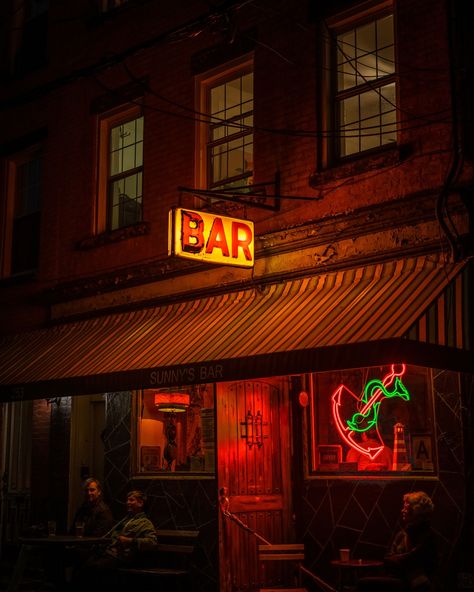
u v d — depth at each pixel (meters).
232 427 10.78
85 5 15.03
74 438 13.95
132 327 12.60
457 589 8.75
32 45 16.20
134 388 10.73
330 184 10.58
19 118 16.00
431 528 9.02
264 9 11.77
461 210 9.02
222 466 10.58
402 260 9.56
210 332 10.84
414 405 9.57
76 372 11.89
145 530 11.23
